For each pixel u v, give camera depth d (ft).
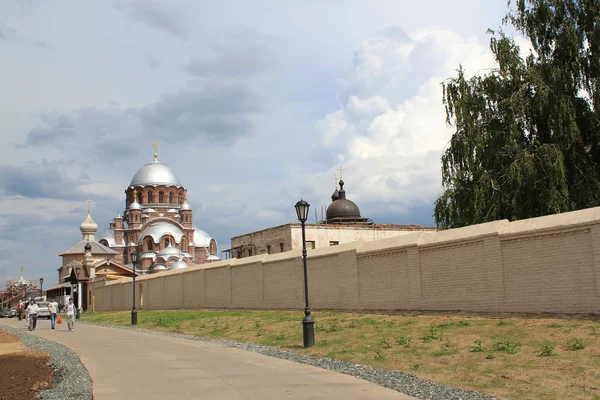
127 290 187.62
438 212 93.76
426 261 72.74
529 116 88.38
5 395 39.83
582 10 89.35
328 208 211.41
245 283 117.19
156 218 341.82
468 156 90.84
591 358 39.88
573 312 54.80
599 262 52.65
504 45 90.58
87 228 343.67
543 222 58.59
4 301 402.52
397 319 70.08
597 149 88.07
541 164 80.74
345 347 56.44
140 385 40.73
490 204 85.40
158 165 362.12
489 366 41.57
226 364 50.44
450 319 64.03
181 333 88.74
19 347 79.82
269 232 166.71
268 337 71.20
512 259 61.41
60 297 291.17
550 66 87.30
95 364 54.29
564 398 32.45
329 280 91.04
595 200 82.53
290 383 39.96
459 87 95.30
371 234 167.22
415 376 41.16
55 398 38.24
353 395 35.37
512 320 57.41
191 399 35.12
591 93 86.22
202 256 358.43
